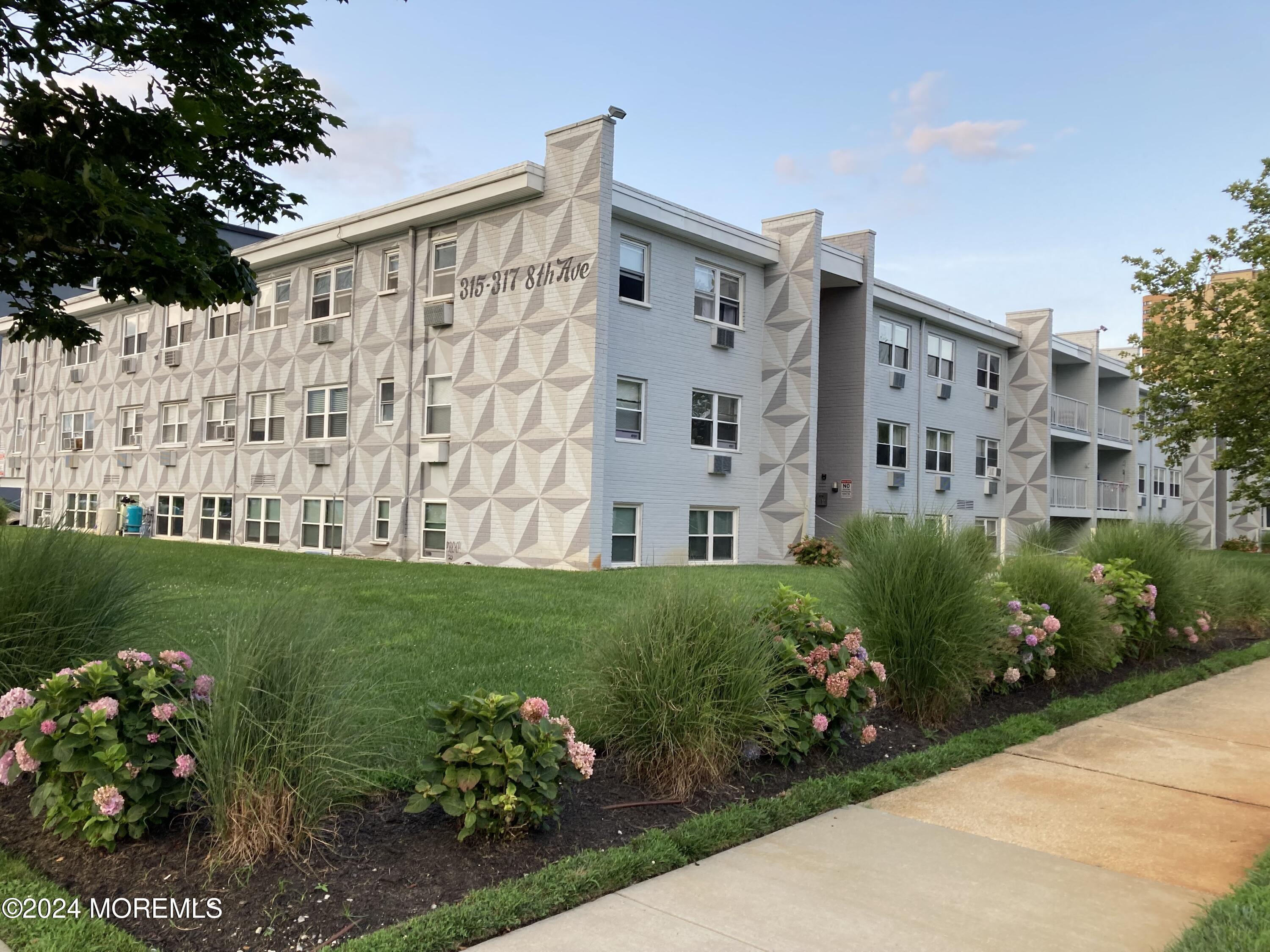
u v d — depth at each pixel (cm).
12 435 3622
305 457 2338
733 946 337
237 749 393
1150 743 664
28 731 388
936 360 2780
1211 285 2017
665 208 1933
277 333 2442
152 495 2848
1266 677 948
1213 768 601
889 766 570
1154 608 1020
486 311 1955
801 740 548
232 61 932
